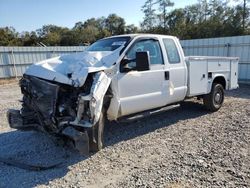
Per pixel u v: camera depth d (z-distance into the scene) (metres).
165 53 5.92
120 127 6.18
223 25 46.03
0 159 4.54
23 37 58.91
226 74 7.90
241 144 4.94
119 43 5.32
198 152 4.62
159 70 5.70
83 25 78.88
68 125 4.22
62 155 4.68
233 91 11.70
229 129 5.88
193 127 6.14
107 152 4.77
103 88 4.36
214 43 15.90
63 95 4.35
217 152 4.59
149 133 5.77
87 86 4.29
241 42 14.55
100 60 4.69
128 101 5.10
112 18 74.69
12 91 13.48
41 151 4.88
